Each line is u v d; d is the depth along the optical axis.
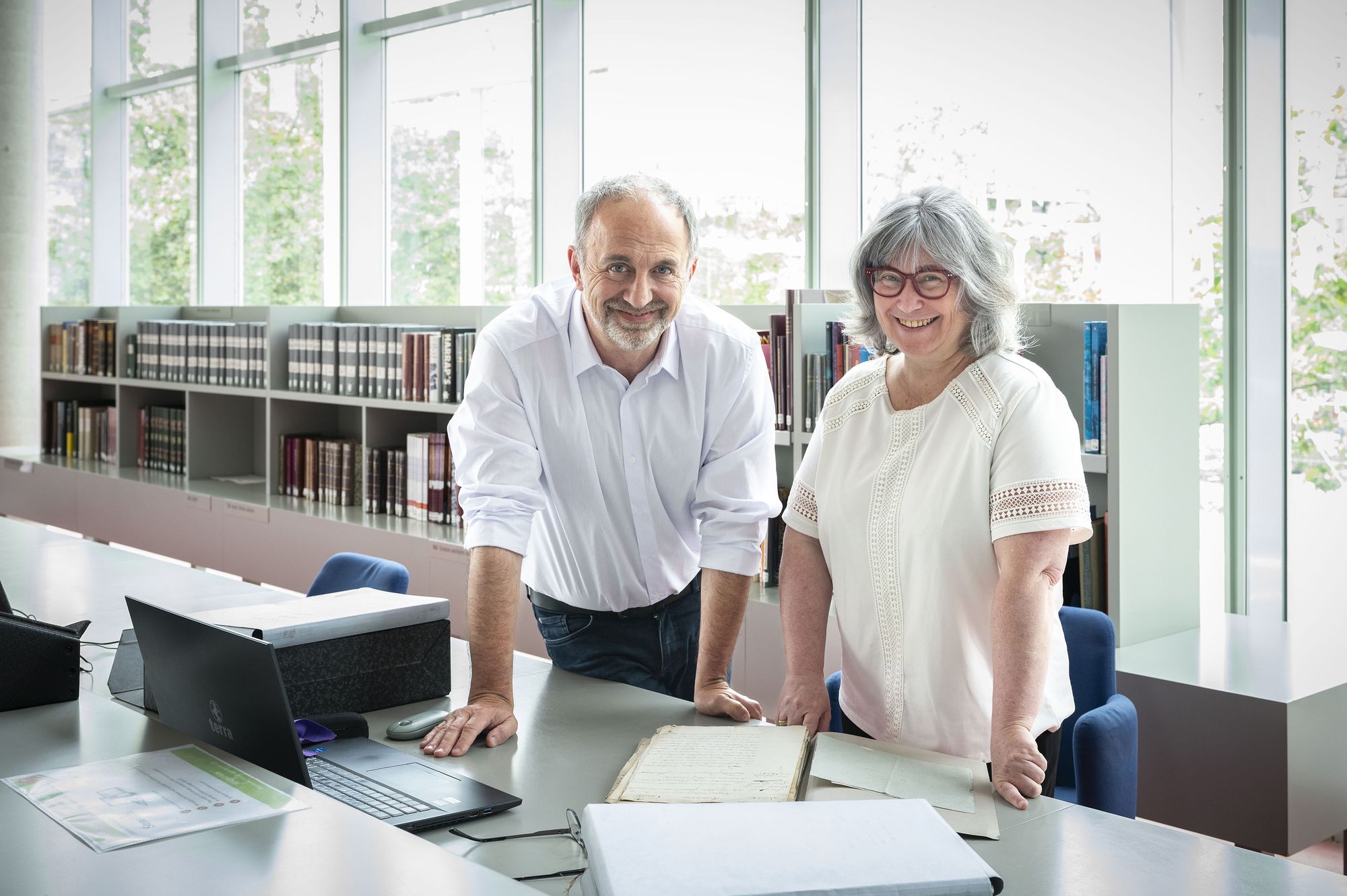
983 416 1.65
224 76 6.72
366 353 5.05
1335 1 3.14
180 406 6.53
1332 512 3.24
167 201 7.26
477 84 5.39
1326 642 3.01
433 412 4.94
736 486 2.12
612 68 4.86
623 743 1.78
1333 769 2.56
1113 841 1.40
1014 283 1.71
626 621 2.28
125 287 7.61
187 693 1.61
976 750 1.73
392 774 1.62
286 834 1.22
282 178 6.43
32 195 7.54
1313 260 3.23
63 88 7.79
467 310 5.13
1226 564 3.42
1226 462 3.40
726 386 2.11
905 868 1.15
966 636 1.70
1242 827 2.51
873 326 1.79
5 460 6.86
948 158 3.94
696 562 2.30
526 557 2.35
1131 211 3.55
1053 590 1.63
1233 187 3.34
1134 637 2.94
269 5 6.42
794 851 1.18
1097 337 2.89
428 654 2.00
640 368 2.08
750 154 4.45
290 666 1.83
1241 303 3.36
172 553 5.72
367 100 5.83
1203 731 2.55
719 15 4.50
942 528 1.67
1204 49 3.37
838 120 4.17
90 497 6.22
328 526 4.87
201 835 1.21
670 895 1.08
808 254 4.29
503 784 1.61
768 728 1.76
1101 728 1.97
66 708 1.69
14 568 3.32
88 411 6.65
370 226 5.88
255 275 6.66
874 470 1.77
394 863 1.14
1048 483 1.59
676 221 1.87
